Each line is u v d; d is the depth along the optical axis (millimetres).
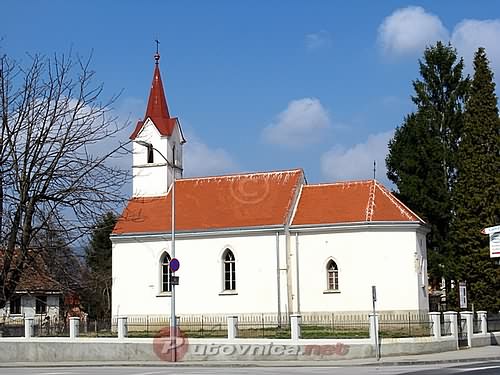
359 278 46156
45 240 32844
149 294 50531
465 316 37969
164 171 53688
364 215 46719
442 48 58250
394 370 26516
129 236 51219
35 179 33281
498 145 48281
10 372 28750
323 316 46688
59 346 35719
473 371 24719
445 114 57594
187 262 49969
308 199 50094
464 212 48406
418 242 46875
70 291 34281
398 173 57562
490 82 48781
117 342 34875
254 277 48188
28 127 33344
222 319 48531
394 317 45375
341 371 26391
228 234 49125
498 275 47375
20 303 57875
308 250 47844
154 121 54188
